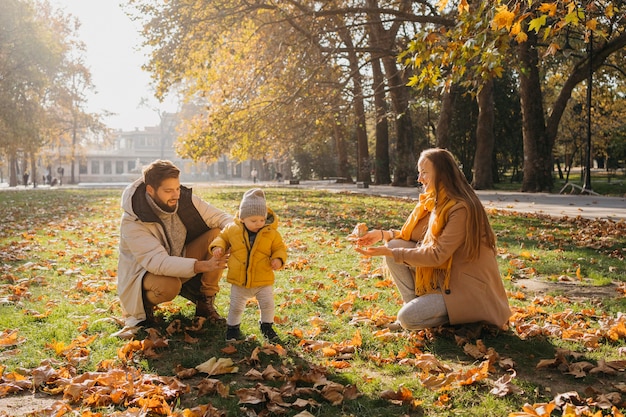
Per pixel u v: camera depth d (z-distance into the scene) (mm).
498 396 3350
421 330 4547
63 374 3627
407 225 4875
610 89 32781
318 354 4133
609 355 4035
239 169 96125
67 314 5152
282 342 4371
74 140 59594
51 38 35219
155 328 4684
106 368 3766
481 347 4086
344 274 6949
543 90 43688
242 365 3898
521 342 4297
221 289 6141
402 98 32562
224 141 22672
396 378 3680
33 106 35781
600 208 16641
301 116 25188
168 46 20547
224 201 19625
